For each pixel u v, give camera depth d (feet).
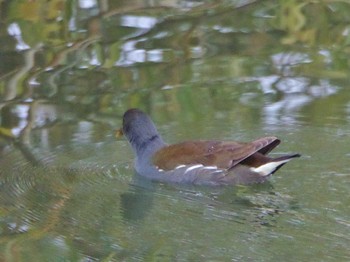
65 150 48.42
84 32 62.85
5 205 42.57
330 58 58.80
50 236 39.52
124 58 59.21
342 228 38.37
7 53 59.88
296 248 36.76
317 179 43.45
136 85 55.52
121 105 53.11
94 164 46.91
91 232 39.70
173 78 56.39
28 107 53.11
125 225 40.11
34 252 38.24
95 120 51.65
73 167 46.52
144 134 46.50
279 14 65.62
